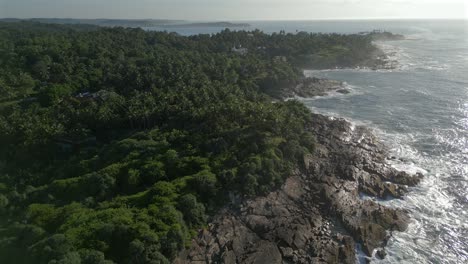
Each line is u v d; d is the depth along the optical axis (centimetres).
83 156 10812
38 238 7038
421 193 9081
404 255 7069
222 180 8538
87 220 7294
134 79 15850
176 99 13062
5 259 6775
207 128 10994
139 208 7712
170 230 6762
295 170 9619
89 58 18738
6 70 16312
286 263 6931
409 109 15000
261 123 10994
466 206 8500
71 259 6022
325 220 8094
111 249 6625
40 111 13025
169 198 7838
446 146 11406
